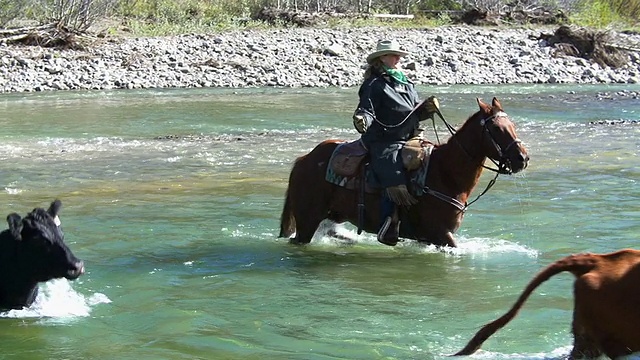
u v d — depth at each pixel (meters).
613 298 5.62
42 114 22.31
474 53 32.84
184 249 9.86
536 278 6.01
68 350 6.82
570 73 31.80
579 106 24.70
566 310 7.63
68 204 12.11
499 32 36.56
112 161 15.89
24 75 27.66
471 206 12.01
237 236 10.49
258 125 20.89
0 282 7.72
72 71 28.42
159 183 13.75
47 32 30.75
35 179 14.09
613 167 14.93
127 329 7.30
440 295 8.20
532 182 13.64
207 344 6.93
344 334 7.16
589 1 43.53
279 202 12.34
